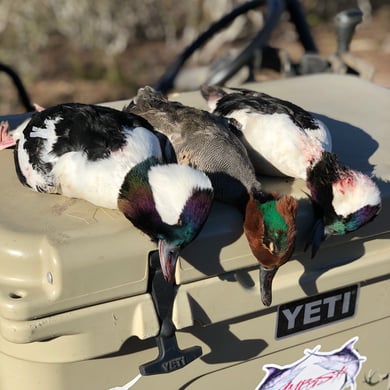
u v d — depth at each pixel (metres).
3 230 1.56
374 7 9.48
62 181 1.69
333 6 8.91
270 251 1.62
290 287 1.77
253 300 1.72
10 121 2.24
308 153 1.80
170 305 1.59
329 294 1.86
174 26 7.92
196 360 1.76
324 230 1.73
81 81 7.13
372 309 1.96
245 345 1.80
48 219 1.61
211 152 1.78
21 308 1.47
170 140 1.85
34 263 1.51
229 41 7.45
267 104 1.98
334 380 2.01
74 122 1.74
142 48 7.79
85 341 1.55
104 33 7.69
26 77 7.07
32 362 1.59
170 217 1.53
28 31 7.38
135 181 1.58
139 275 1.55
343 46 3.33
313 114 2.26
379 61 7.60
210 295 1.66
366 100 2.40
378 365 2.07
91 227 1.57
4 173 1.87
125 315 1.56
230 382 1.83
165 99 2.04
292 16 3.68
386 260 1.87
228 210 1.69
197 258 1.61
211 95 2.24
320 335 1.91
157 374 1.66
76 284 1.49
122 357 1.65
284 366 1.90
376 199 1.71
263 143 1.87
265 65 3.67
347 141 2.07
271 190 1.82
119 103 2.32
